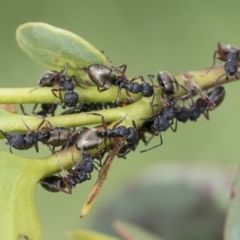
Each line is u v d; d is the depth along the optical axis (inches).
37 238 5.4
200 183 6.8
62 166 5.6
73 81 5.8
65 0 11.5
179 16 11.1
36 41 5.8
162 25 11.1
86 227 6.8
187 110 6.2
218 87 6.1
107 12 11.4
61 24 11.4
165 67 10.9
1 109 5.7
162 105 5.9
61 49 5.8
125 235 6.4
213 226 6.7
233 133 10.1
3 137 5.7
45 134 5.7
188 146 10.2
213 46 10.8
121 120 5.8
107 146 5.7
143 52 11.1
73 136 5.7
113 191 6.8
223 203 6.7
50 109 6.1
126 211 6.8
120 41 11.2
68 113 6.0
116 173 10.0
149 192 6.8
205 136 10.2
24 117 5.7
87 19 11.4
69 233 6.1
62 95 5.8
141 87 5.8
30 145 5.8
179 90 6.0
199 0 11.1
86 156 5.7
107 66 5.8
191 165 6.8
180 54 10.9
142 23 11.3
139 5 11.4
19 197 5.5
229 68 6.1
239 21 10.8
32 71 11.0
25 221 5.4
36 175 5.6
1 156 5.5
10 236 5.3
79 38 5.8
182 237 6.8
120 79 5.8
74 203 9.9
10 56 11.1
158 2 11.3
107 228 6.8
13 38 11.2
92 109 5.9
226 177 6.8
